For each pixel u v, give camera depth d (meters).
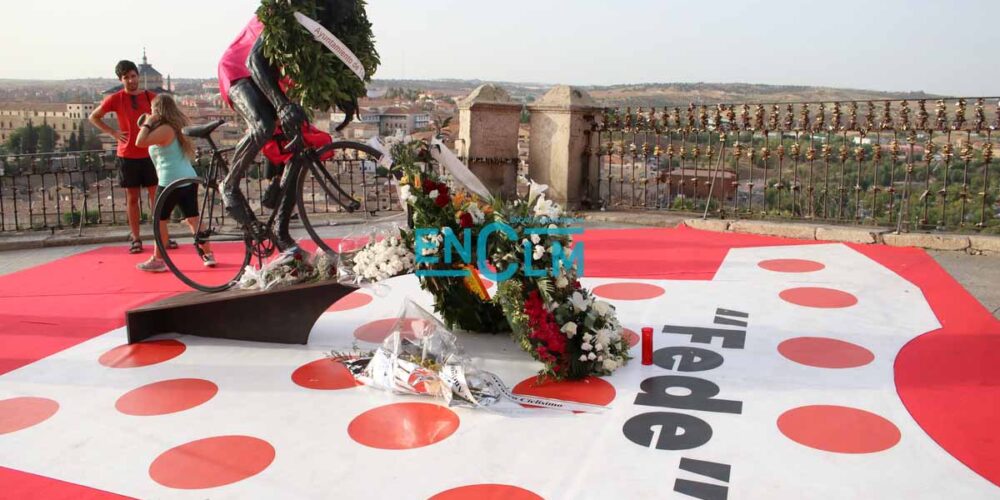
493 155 9.88
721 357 4.27
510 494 2.84
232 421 3.59
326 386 4.02
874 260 6.59
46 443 3.39
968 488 2.79
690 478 2.92
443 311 4.86
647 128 9.52
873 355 4.21
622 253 7.20
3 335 5.01
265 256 5.23
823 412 3.49
